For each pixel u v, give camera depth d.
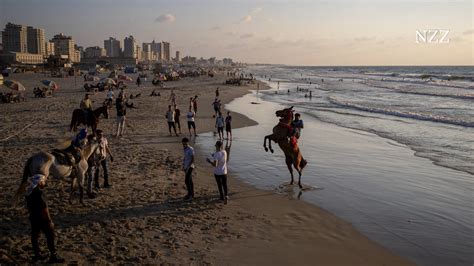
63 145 10.48
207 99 45.41
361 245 8.76
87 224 9.14
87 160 10.74
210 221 9.73
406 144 20.67
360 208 11.11
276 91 64.25
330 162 16.52
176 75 92.12
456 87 72.56
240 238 8.84
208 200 11.31
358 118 31.70
